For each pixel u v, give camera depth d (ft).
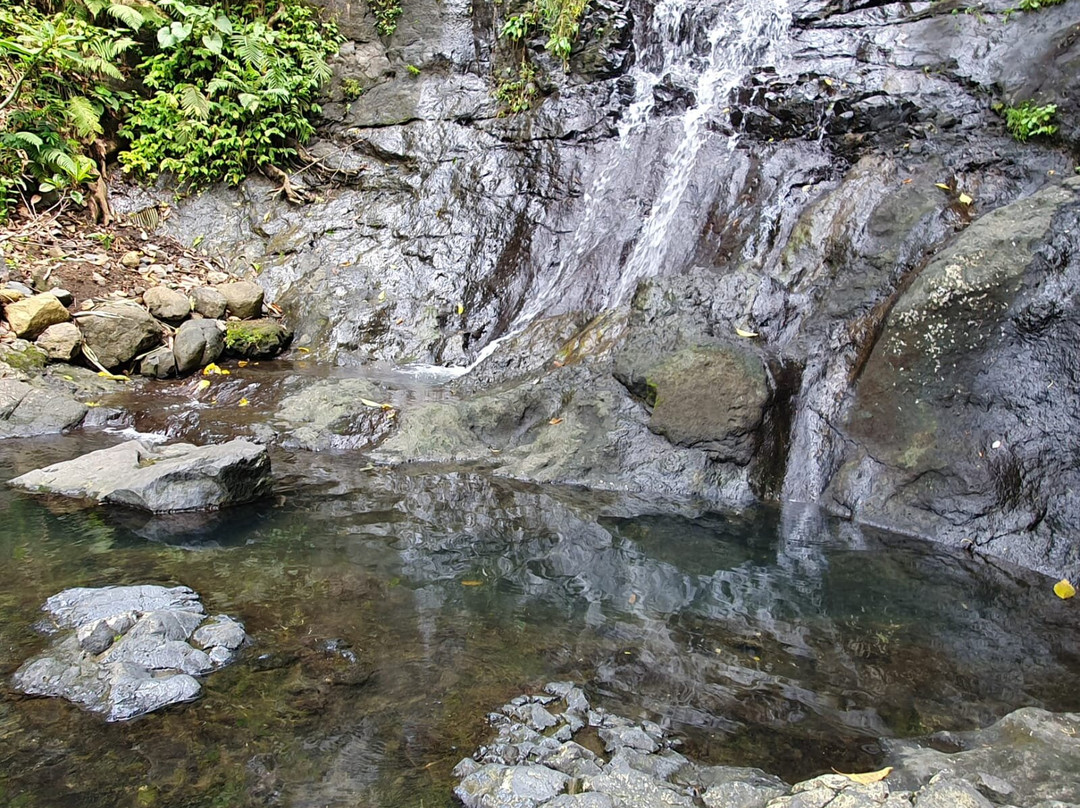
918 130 20.24
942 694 8.60
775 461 15.38
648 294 18.58
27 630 8.89
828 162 21.06
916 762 7.10
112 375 19.98
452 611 10.07
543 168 25.38
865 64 22.04
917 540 13.28
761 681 8.74
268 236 26.71
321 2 29.45
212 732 7.31
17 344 19.25
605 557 12.17
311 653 8.80
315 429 16.98
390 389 19.03
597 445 16.02
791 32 23.56
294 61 28.68
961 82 20.53
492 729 7.54
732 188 21.86
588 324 20.59
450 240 25.23
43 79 25.77
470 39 28.40
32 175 24.88
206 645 8.68
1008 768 6.95
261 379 19.77
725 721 7.92
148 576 10.56
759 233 20.48
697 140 23.31
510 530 13.04
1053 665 9.33
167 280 23.82
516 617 10.00
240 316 23.13
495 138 26.63
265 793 6.54
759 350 16.78
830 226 18.69
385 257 25.40
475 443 16.71
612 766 6.89
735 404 15.57
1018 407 13.37
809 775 7.07
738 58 24.31
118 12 26.32
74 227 24.99
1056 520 12.46
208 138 27.20
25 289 20.92
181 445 15.02
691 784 6.81
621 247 22.85
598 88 25.77
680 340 17.19
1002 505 12.99
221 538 12.08
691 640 9.64
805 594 11.14
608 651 9.25
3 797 6.33
